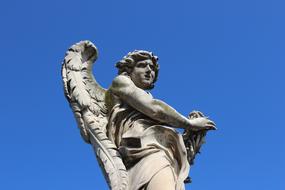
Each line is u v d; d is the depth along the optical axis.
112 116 5.34
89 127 5.32
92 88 5.62
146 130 5.21
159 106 5.29
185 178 5.11
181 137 5.29
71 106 5.50
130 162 5.14
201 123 5.45
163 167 4.98
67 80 5.59
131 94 5.30
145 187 4.88
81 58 5.75
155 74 5.68
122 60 5.59
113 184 4.94
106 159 5.09
